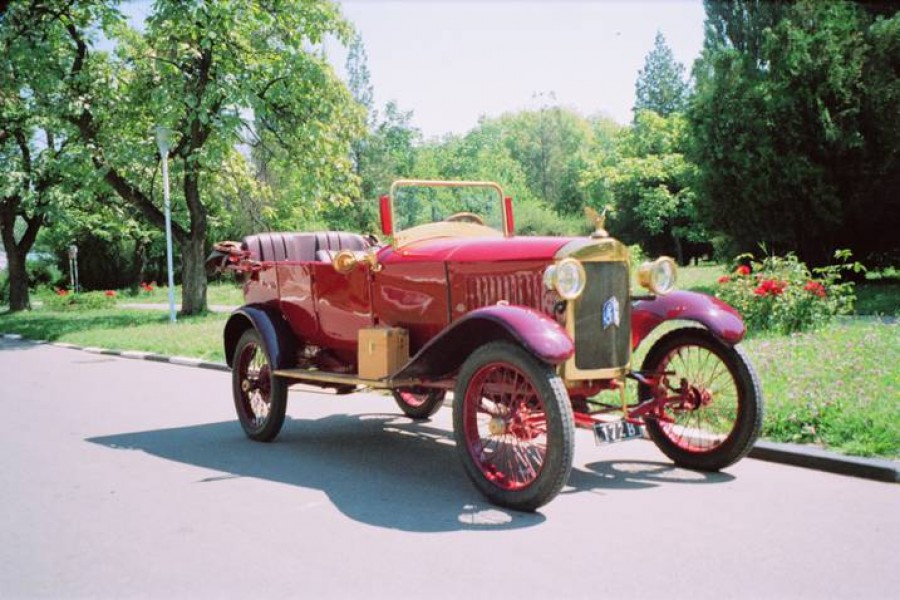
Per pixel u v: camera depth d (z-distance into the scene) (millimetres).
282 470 5332
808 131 14953
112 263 44719
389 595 3232
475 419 4562
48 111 17453
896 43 14547
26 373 10938
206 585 3387
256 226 22016
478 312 4367
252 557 3707
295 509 4441
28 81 17578
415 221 5887
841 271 16641
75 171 18312
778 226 15430
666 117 54562
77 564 3674
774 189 14961
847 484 4672
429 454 5750
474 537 3908
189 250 19828
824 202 14883
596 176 46469
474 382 4496
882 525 3939
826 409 5594
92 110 17875
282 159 19641
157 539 3990
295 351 6188
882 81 14422
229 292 30562
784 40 15375
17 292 28125
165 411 7715
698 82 16312
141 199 19375
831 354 7586
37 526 4230
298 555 3717
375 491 4773
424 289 5254
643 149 46094
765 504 4316
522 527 4043
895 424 5223
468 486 4863
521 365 4180
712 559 3541
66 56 17953
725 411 5887
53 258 49219
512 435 4559
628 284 4754
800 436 5363
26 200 20531
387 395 8336
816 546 3672
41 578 3514
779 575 3350
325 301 5980
